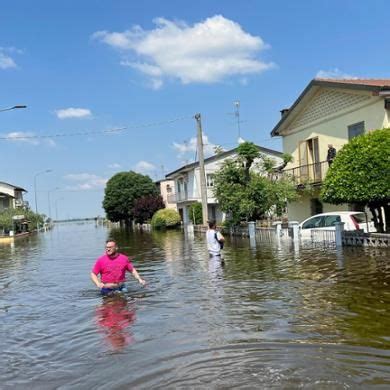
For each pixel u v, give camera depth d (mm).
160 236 37000
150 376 5309
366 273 11438
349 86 22391
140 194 77625
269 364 5488
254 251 18688
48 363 5977
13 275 16016
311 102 26906
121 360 5891
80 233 60094
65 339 7039
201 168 35562
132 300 9609
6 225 55656
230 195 28953
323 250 17125
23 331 7727
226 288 10539
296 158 28906
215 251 15656
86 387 5105
